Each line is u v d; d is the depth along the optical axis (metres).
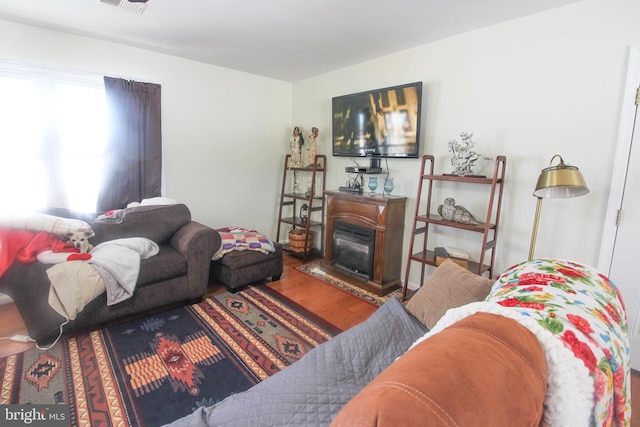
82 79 3.05
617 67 2.02
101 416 1.63
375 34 2.77
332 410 1.13
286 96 4.58
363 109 3.47
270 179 4.57
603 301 0.98
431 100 3.00
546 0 2.12
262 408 1.14
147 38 2.99
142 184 3.41
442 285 1.72
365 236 3.29
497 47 2.53
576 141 2.21
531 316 0.79
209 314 2.69
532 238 2.22
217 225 4.15
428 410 0.49
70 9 2.41
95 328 2.42
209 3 2.27
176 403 1.73
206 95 3.82
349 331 1.62
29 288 2.14
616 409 0.82
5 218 2.22
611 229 2.10
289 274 3.68
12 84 2.76
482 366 0.57
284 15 2.43
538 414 0.60
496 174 2.37
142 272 2.52
